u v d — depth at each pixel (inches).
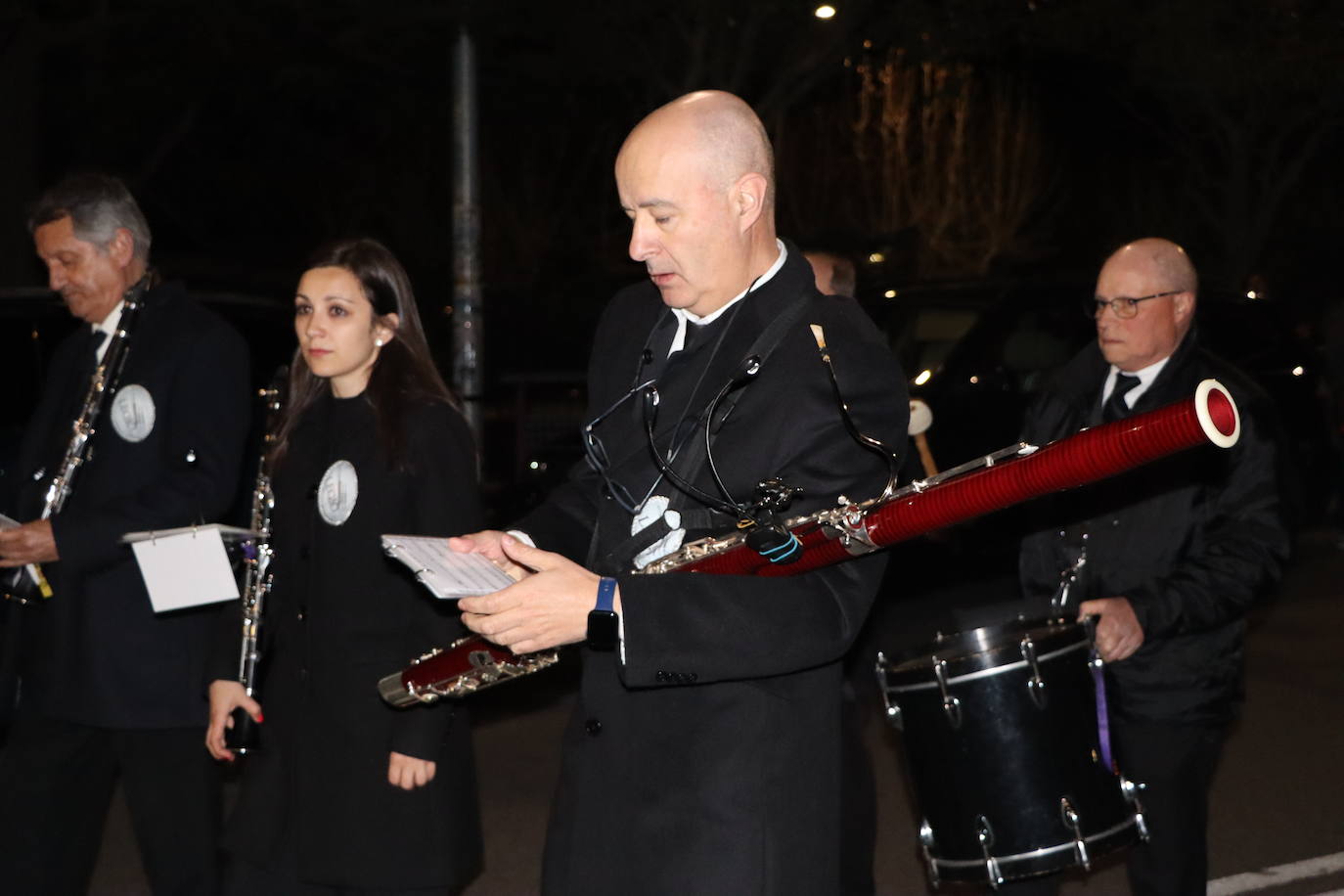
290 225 946.1
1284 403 399.2
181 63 625.6
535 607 94.1
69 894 154.6
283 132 892.0
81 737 152.9
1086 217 1032.2
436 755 130.4
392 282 137.8
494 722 281.0
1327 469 406.6
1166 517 141.9
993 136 883.4
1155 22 669.9
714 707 99.7
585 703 103.7
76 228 152.9
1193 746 141.0
